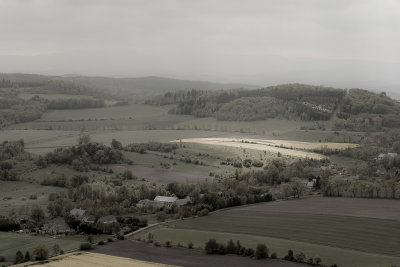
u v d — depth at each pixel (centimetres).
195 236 19562
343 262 15738
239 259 16662
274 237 19025
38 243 18888
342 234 18988
